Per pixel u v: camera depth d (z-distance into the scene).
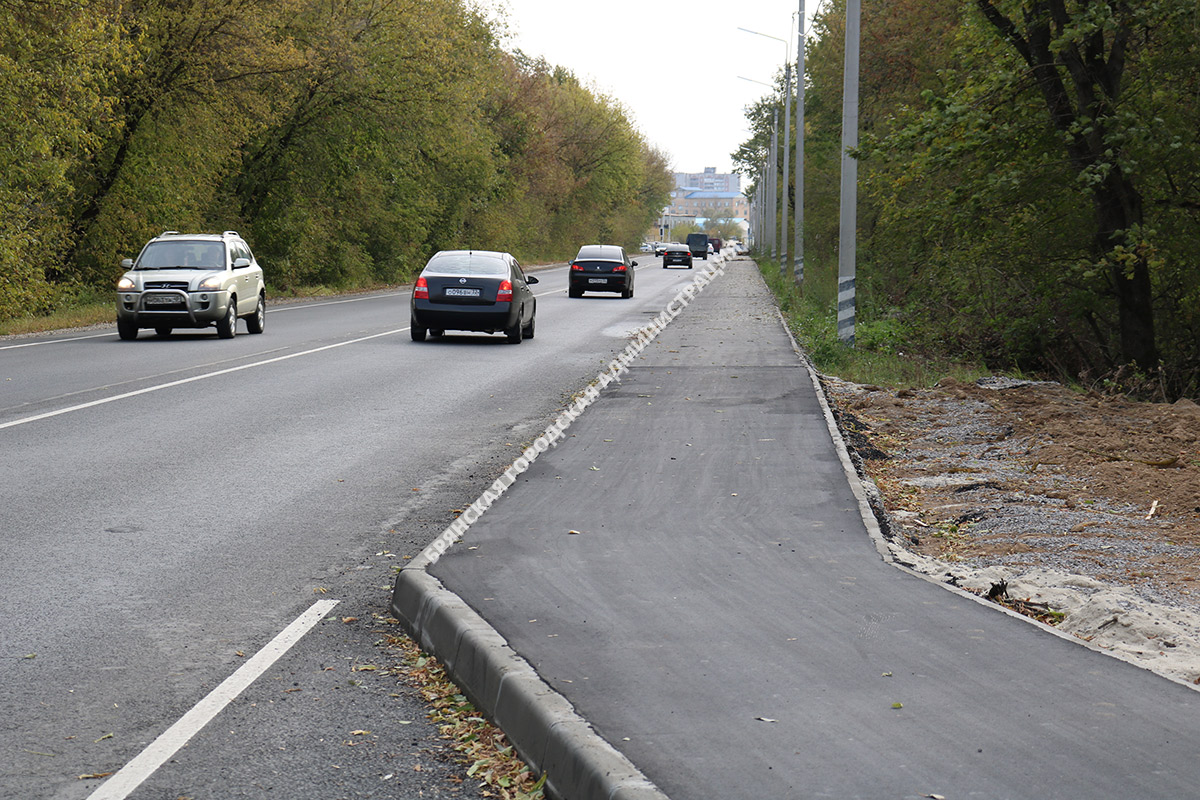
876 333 21.56
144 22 30.53
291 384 15.04
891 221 23.81
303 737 4.26
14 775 3.89
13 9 24.45
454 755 4.14
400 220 51.78
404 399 13.81
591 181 107.88
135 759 4.04
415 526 7.64
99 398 13.41
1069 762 3.74
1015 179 19.97
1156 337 23.86
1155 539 7.52
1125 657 4.82
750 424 11.68
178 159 32.97
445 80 45.94
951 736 3.95
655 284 53.09
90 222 31.67
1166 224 21.00
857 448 10.98
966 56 21.72
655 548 6.67
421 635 5.38
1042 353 25.88
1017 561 6.95
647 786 3.51
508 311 21.44
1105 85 20.16
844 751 3.82
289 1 35.12
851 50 20.91
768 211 92.25
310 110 40.62
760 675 4.55
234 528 7.53
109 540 7.16
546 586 5.80
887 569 6.24
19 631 5.41
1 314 25.33
